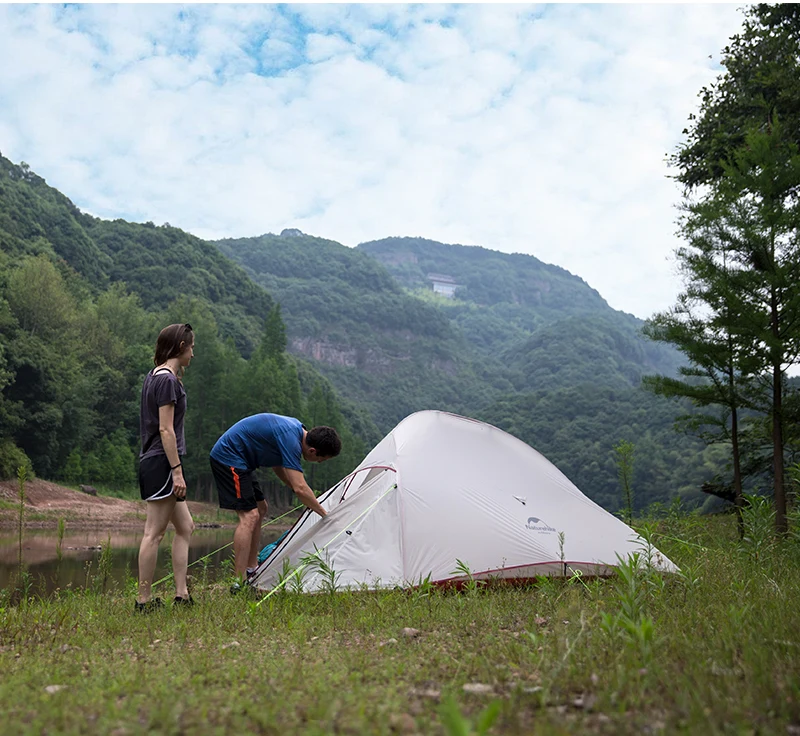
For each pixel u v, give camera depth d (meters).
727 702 2.06
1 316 51.19
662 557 5.87
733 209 11.86
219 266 145.88
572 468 125.00
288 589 5.20
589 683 2.38
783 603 3.88
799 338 11.27
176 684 2.50
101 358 65.94
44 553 12.80
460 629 3.73
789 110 16.11
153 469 4.81
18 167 125.31
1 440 39.31
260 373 66.00
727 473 18.17
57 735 1.88
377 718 2.01
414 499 5.81
